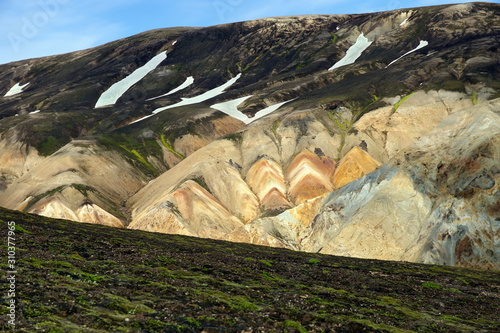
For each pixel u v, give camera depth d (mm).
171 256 54094
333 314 37062
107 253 49969
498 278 67125
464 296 50938
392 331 34344
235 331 30266
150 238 72625
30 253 43219
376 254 93312
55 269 38500
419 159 106250
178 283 40500
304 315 35250
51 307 29484
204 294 37500
